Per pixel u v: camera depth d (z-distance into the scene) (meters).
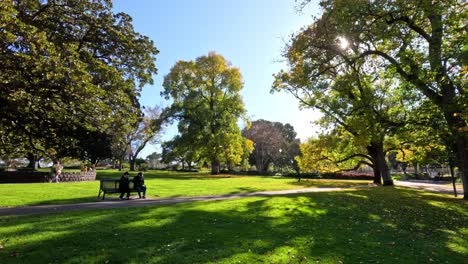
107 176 43.06
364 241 9.40
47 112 11.60
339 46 19.80
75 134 14.82
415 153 29.00
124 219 10.10
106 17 15.36
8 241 7.57
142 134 59.75
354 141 28.66
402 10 16.83
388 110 23.45
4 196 16.91
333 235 9.73
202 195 19.91
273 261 7.16
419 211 15.84
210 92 58.66
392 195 21.20
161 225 9.49
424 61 16.98
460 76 15.69
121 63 16.28
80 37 14.91
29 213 11.56
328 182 38.56
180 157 60.47
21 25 9.61
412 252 8.76
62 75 10.09
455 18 16.11
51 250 7.13
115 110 14.16
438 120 18.64
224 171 72.56
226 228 9.57
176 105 57.31
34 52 9.72
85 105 11.41
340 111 26.34
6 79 9.42
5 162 49.56
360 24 17.53
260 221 10.77
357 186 31.20
